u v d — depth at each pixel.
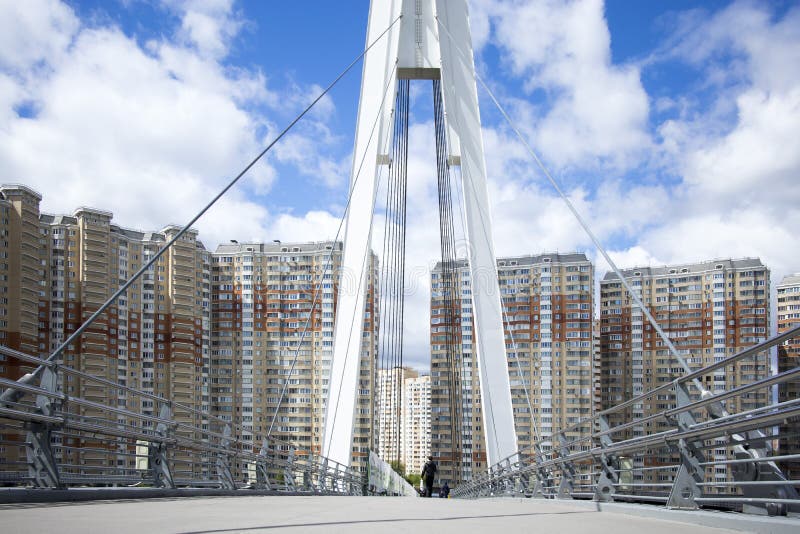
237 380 73.56
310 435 72.44
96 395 61.25
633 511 9.31
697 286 71.00
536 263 72.69
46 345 60.00
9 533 5.47
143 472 12.08
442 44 30.72
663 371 71.06
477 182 29.50
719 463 7.59
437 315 72.06
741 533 6.41
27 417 8.48
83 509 8.15
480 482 28.14
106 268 63.25
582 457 12.57
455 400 40.22
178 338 67.81
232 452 16.00
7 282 57.09
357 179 29.92
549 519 8.33
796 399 5.90
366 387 63.78
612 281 73.88
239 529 6.33
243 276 74.50
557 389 70.44
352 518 7.90
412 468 102.44
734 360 6.86
